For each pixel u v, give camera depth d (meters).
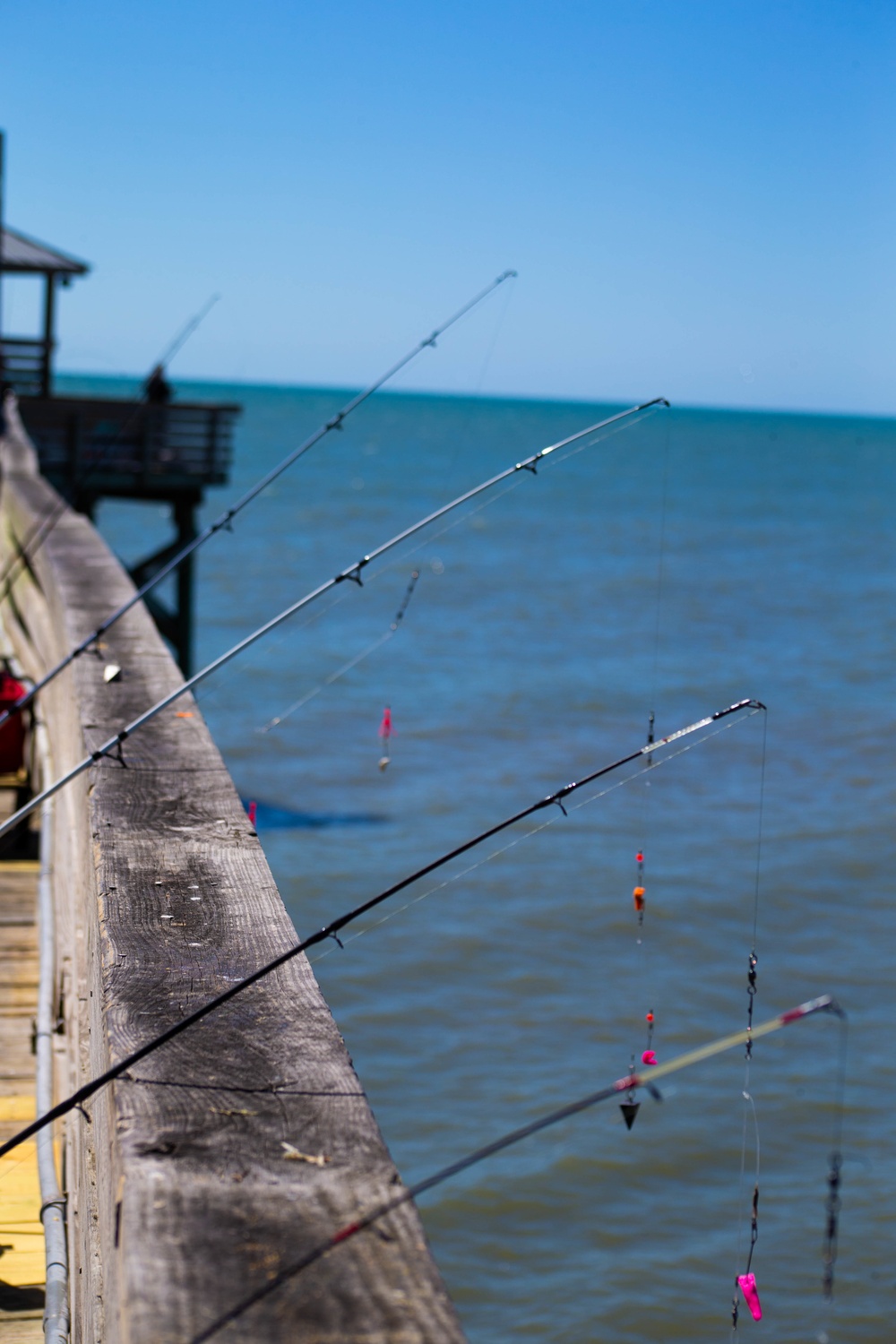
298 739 19.30
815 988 10.58
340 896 12.72
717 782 17.27
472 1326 6.74
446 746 19.12
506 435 161.75
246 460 104.62
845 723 20.95
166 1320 1.53
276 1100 2.04
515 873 13.41
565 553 47.25
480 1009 10.18
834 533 57.84
